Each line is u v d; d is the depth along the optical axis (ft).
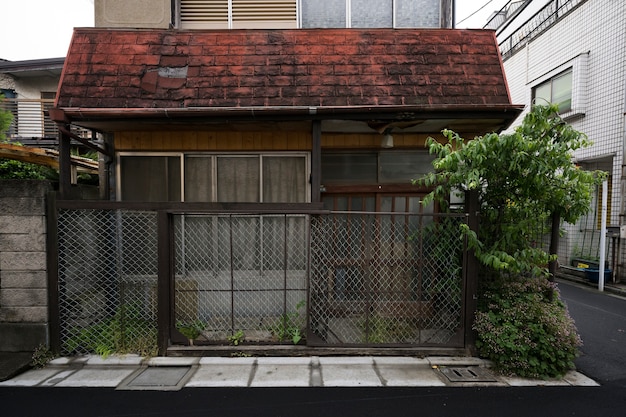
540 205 12.35
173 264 12.70
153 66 15.57
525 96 35.12
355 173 16.76
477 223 12.23
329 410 9.59
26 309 12.43
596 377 11.59
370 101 14.70
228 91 14.92
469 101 14.92
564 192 11.89
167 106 14.53
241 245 15.25
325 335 13.21
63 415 9.36
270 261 15.21
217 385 10.76
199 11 18.89
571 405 9.90
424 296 14.43
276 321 14.26
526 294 12.36
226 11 18.94
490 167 11.63
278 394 10.32
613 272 25.04
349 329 13.92
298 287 15.14
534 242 13.32
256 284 15.12
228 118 13.44
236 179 16.12
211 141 15.83
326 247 13.17
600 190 27.25
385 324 13.74
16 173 20.30
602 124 25.94
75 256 13.30
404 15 19.08
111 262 14.03
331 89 15.03
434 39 16.66
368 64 15.84
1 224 12.32
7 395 10.25
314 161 13.56
